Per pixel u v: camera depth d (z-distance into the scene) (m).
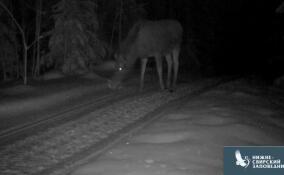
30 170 6.64
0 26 19.50
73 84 16.80
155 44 14.25
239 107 11.12
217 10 33.59
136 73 21.17
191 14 30.03
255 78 20.08
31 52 25.38
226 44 35.53
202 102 11.72
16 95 14.05
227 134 8.10
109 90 15.09
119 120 9.88
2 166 6.82
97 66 23.06
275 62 28.38
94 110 11.20
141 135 8.18
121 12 24.48
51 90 15.22
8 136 8.63
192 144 7.34
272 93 15.27
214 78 19.42
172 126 8.74
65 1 19.27
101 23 24.91
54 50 19.77
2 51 20.38
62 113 10.96
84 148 7.68
